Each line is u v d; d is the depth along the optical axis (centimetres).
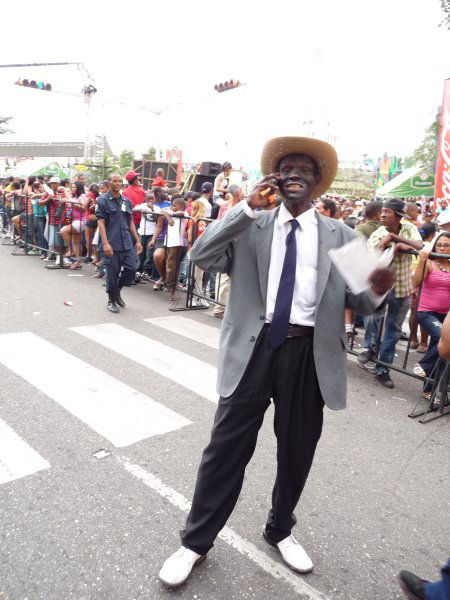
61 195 1073
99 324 590
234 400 201
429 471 326
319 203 660
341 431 376
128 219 653
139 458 305
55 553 223
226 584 214
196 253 195
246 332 198
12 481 273
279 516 226
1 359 448
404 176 1340
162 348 519
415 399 455
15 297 689
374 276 177
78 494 266
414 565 236
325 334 196
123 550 229
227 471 209
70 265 972
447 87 936
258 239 196
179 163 1736
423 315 453
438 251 470
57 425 338
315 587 217
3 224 1424
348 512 274
